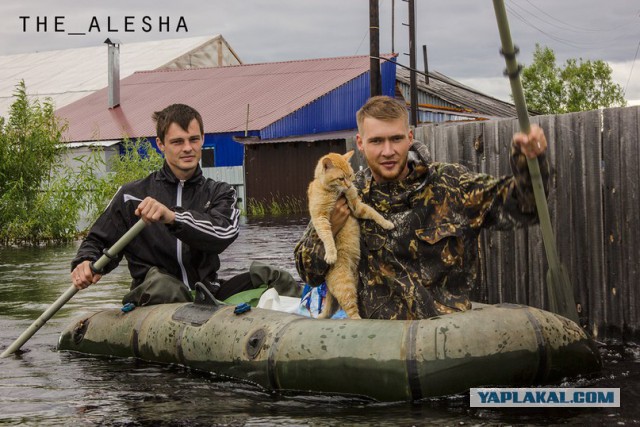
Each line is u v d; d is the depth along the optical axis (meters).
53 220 14.94
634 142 5.11
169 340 4.84
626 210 5.18
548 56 42.19
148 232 5.47
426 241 4.06
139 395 4.20
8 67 40.47
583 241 5.46
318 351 4.02
